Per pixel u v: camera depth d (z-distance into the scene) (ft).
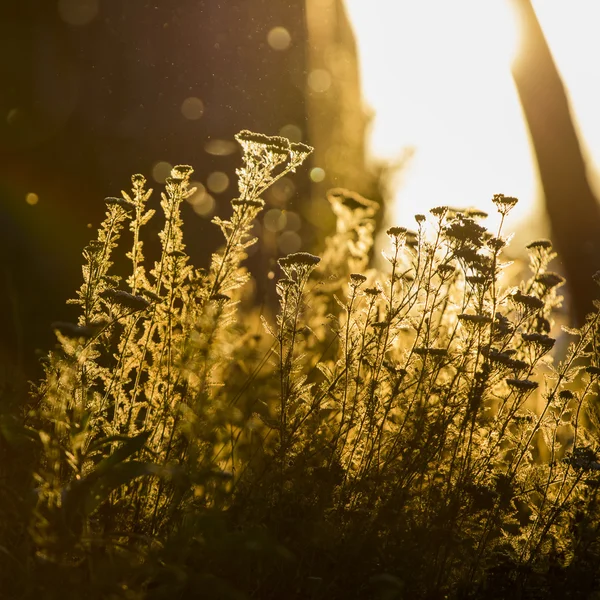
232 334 13.25
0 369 13.58
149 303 12.47
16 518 10.29
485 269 13.69
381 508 12.57
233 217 13.89
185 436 12.48
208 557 10.62
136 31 30.25
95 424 12.44
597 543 14.10
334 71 40.96
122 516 11.77
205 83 31.37
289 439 13.08
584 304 25.70
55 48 28.84
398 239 14.43
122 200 14.14
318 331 18.51
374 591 11.71
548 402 14.15
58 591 9.23
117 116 29.53
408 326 14.34
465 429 13.71
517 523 13.88
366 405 13.66
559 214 32.65
